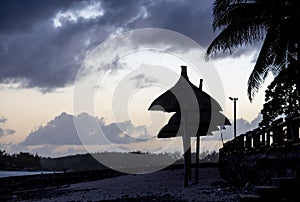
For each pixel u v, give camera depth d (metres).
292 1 20.38
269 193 12.71
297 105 27.59
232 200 15.10
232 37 21.23
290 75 22.31
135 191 23.25
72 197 23.44
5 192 33.31
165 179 30.33
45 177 53.62
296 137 13.71
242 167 22.44
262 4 20.61
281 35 20.64
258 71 22.28
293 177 13.52
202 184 24.52
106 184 31.47
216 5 21.42
